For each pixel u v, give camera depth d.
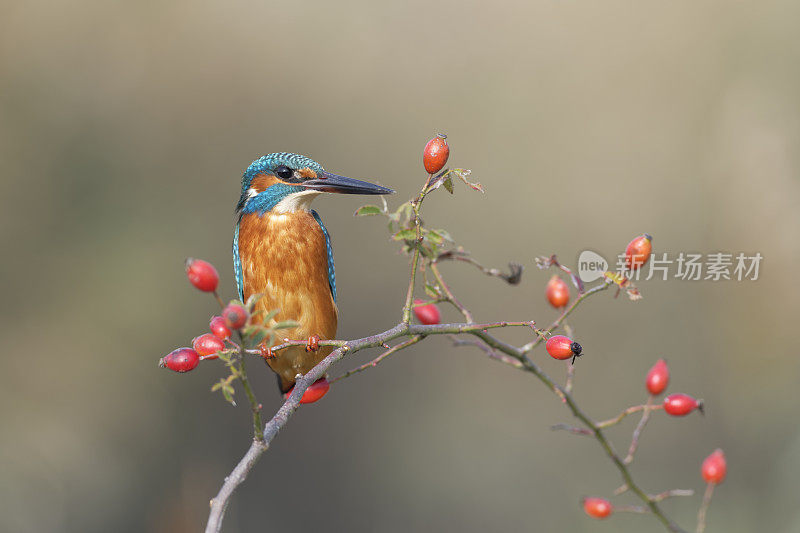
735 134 14.47
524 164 15.38
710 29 15.26
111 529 11.77
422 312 4.52
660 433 12.58
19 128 13.88
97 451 12.20
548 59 16.12
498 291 14.40
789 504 10.44
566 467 12.74
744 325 12.72
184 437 12.77
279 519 12.82
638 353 13.27
